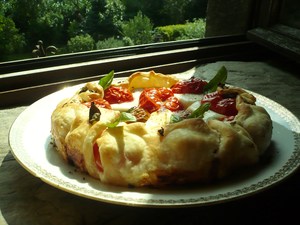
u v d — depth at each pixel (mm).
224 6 617
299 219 258
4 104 426
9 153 319
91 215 248
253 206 267
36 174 242
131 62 509
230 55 601
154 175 237
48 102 342
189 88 355
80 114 272
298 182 296
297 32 544
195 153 237
